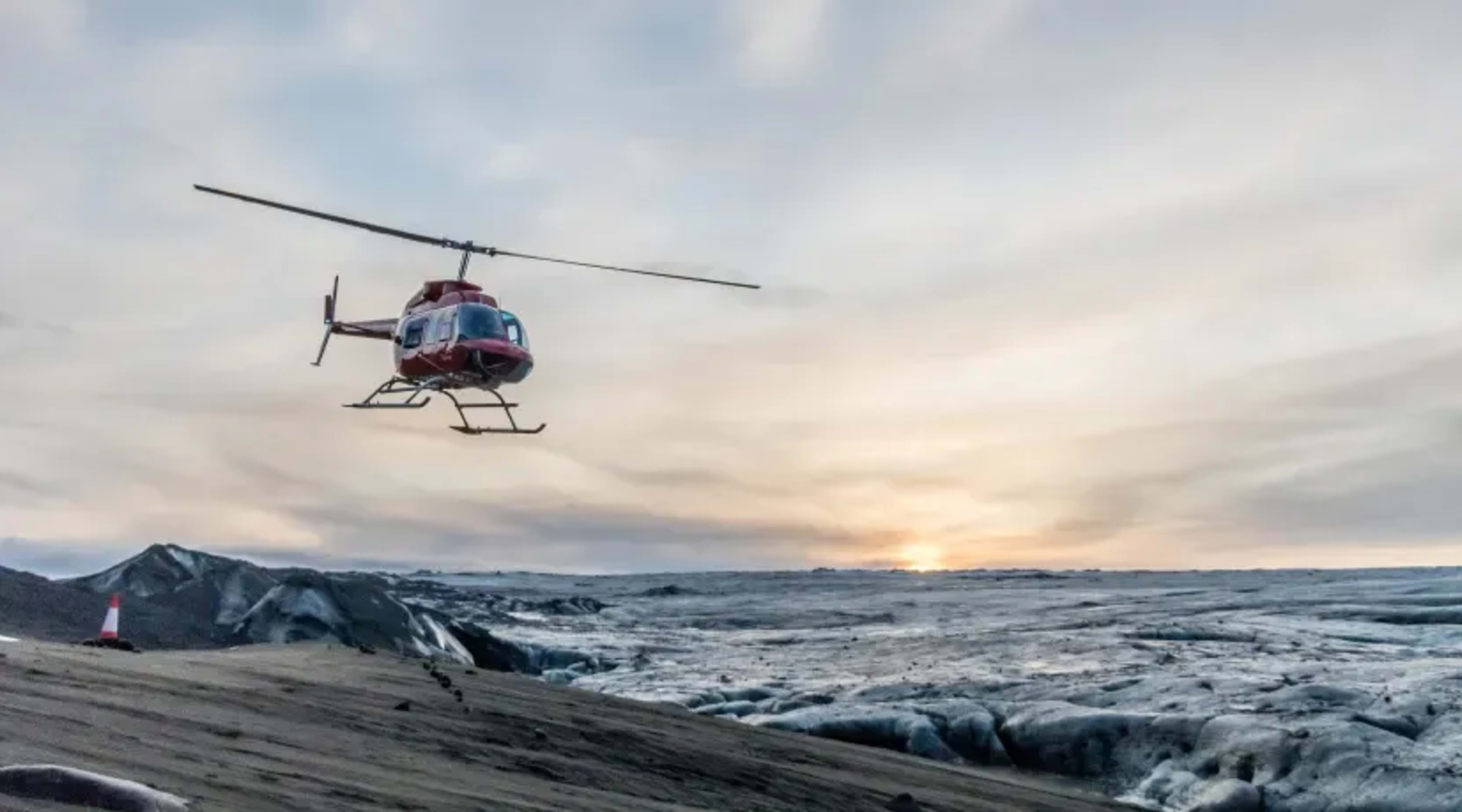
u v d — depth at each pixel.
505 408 23.06
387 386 23.75
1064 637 39.66
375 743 10.31
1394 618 41.38
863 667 35.66
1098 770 21.48
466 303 21.91
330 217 21.39
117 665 12.55
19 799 4.95
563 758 11.98
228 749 8.23
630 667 38.16
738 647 45.75
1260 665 29.30
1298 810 17.56
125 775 6.46
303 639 28.95
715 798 11.75
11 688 9.29
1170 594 69.81
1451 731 19.33
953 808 14.33
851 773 15.68
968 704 24.89
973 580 139.75
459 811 7.62
